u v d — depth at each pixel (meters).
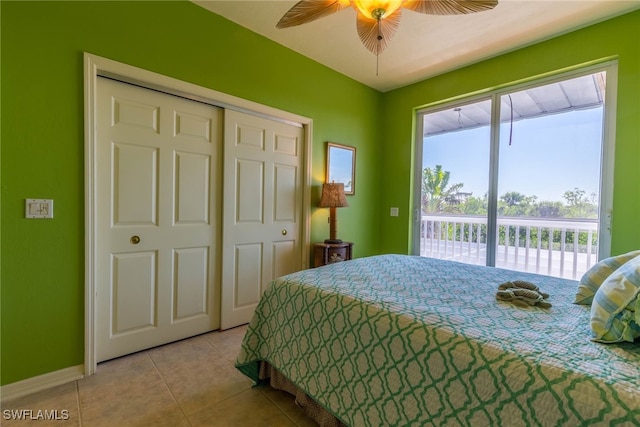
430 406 0.98
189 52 2.18
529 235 2.76
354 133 3.46
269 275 2.80
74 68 1.72
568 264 2.55
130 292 2.04
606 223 2.32
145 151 2.07
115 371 1.85
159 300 2.18
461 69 3.09
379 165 3.82
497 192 2.95
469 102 3.12
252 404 1.58
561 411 0.74
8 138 1.55
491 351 0.90
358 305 1.29
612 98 2.29
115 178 1.95
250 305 2.68
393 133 3.71
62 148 1.70
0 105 1.52
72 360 1.77
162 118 2.14
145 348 2.12
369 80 3.45
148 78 1.99
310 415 1.45
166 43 2.07
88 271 1.80
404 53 2.81
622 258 1.29
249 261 2.66
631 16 2.15
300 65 2.89
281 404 1.58
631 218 2.16
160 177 2.15
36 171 1.63
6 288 1.57
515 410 0.81
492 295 1.42
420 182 3.56
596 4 2.09
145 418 1.45
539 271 2.71
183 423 1.42
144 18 1.97
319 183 3.12
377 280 1.66
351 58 2.96
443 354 0.98
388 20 1.72
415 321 1.11
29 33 1.59
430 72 3.22
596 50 2.29
